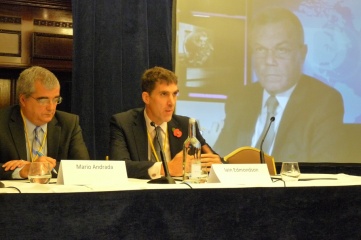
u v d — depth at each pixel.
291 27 5.05
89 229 1.66
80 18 4.62
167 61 4.96
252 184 2.07
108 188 1.78
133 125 3.10
